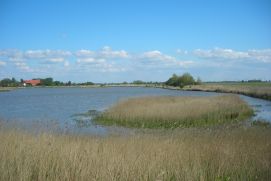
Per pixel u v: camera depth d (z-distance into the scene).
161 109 27.62
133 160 8.44
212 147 10.45
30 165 8.00
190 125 24.28
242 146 10.62
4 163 8.08
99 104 49.25
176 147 10.34
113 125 25.09
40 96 80.75
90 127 24.00
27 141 10.76
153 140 11.96
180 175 7.53
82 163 8.05
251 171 7.95
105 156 8.77
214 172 7.84
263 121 25.31
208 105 30.11
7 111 38.25
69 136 13.14
